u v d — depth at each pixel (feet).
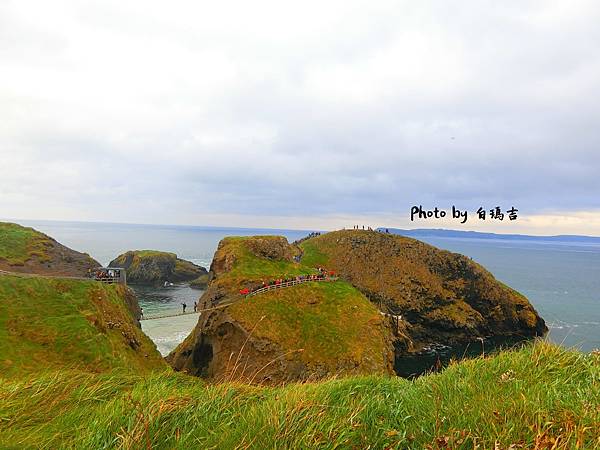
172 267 458.09
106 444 15.96
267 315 168.76
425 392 23.32
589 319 286.87
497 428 16.63
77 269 173.88
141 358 117.60
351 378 26.23
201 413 18.85
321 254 325.83
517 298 279.49
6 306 101.40
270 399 20.51
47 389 22.66
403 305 274.16
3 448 16.21
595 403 18.45
